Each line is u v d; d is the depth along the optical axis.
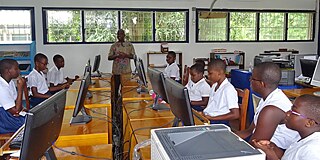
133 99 3.36
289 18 7.94
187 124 1.77
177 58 7.32
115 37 7.15
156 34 7.32
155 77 2.66
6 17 6.66
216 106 2.79
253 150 1.03
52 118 1.37
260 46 7.83
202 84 3.48
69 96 3.47
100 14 7.03
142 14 7.21
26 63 6.31
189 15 7.36
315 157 1.33
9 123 3.00
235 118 2.63
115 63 5.79
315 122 1.40
